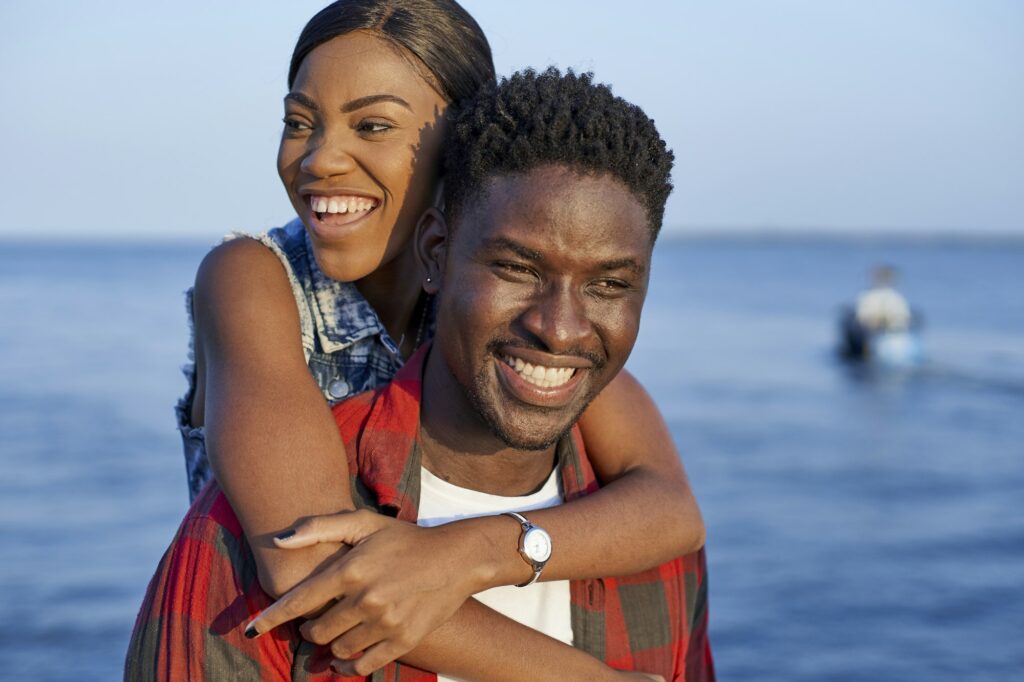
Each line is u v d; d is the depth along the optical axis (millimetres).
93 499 16344
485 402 1923
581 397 1951
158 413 24391
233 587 1864
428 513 2047
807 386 30641
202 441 2342
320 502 1844
